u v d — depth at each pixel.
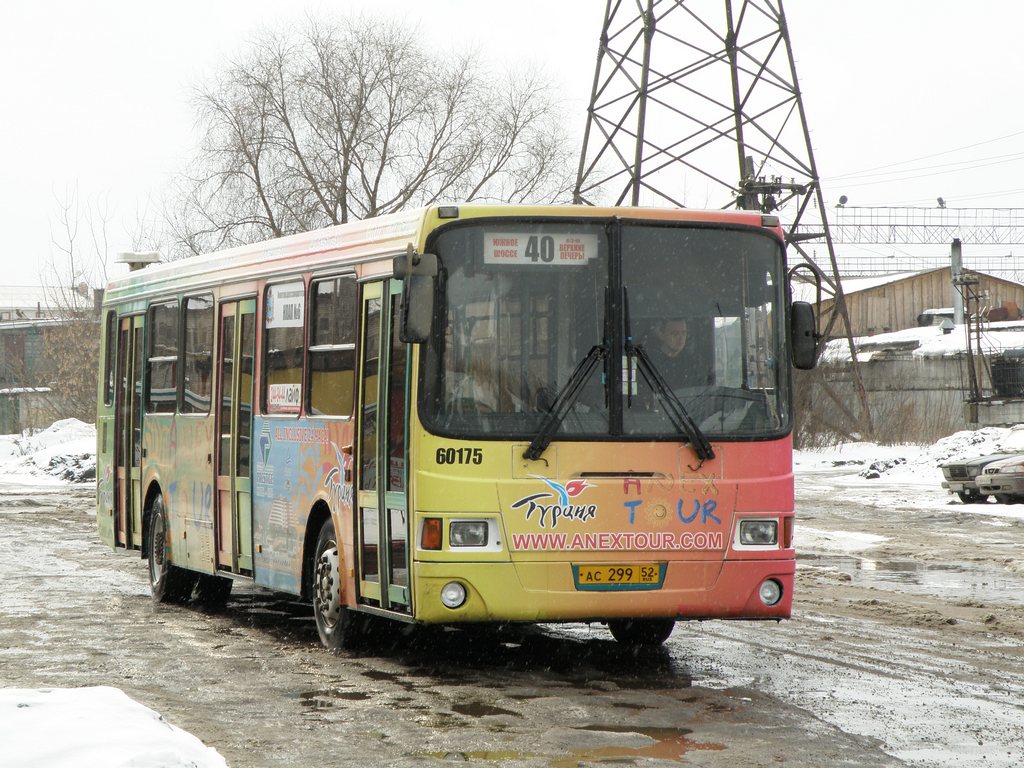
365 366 10.53
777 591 10.02
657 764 7.21
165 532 14.48
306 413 11.54
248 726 8.16
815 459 50.16
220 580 14.33
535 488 9.61
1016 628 12.59
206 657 10.86
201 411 13.77
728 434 9.96
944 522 26.14
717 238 10.13
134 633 12.26
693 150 36.03
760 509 9.98
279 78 53.22
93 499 33.62
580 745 7.65
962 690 9.35
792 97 39.38
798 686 9.52
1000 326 64.50
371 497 10.34
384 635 11.13
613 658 10.80
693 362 9.98
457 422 9.60
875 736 7.87
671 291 9.98
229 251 13.38
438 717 8.42
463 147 54.50
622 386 9.82
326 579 11.16
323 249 11.47
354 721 8.30
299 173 52.97
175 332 14.57
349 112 52.91
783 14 38.34
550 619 9.68
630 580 9.71
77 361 57.81
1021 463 29.45
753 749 7.54
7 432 70.94
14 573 17.53
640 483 9.75
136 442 15.66
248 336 12.81
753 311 10.16
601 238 9.92
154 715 7.11
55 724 6.74
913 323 82.06
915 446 52.12
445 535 9.52
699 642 11.66
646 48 35.81
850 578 17.20
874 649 11.26
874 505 30.47
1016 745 7.64
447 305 9.69
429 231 9.74
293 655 10.96
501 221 9.80
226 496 13.13
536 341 9.77
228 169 52.72
